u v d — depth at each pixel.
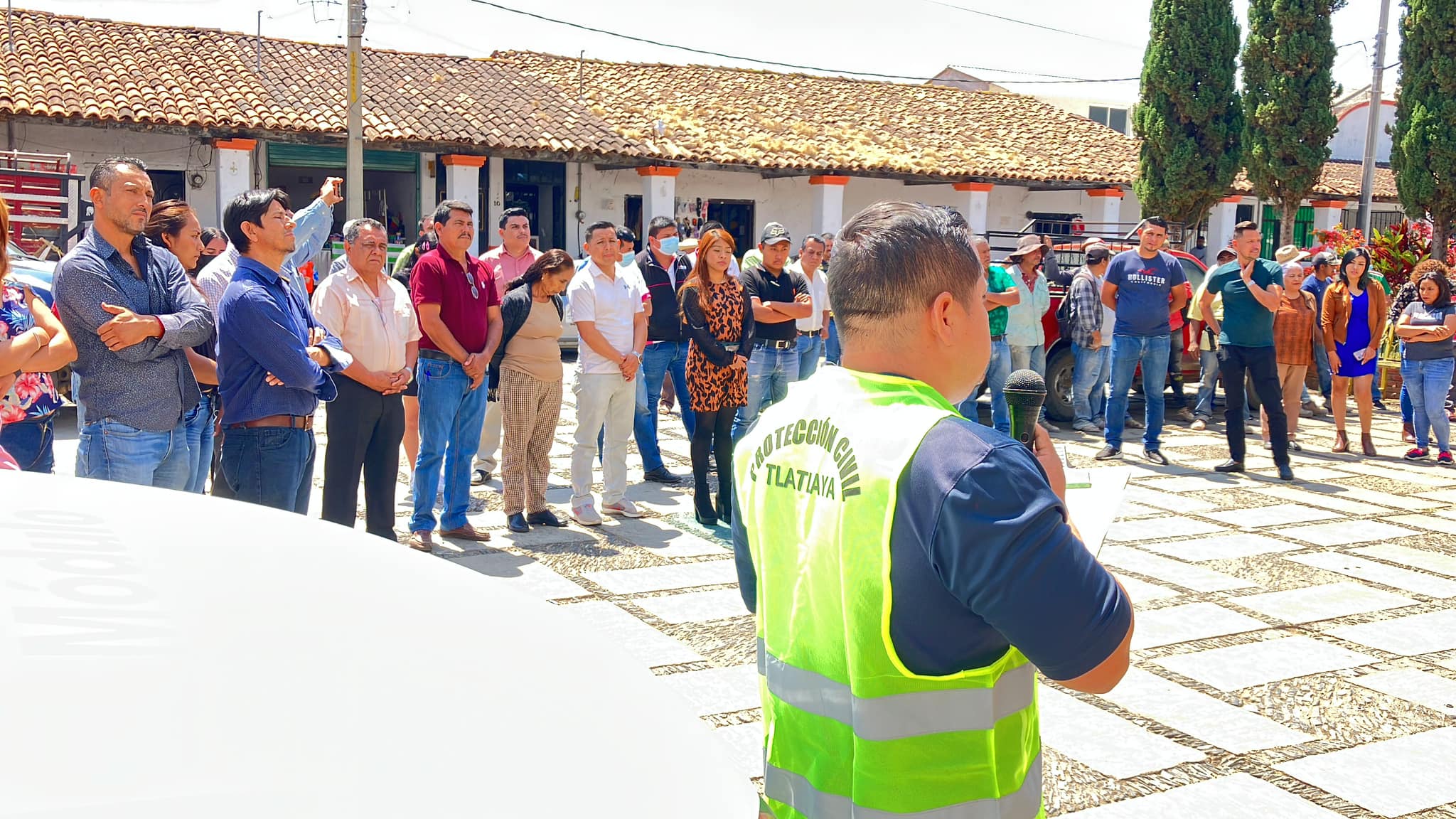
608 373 6.21
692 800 1.07
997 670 1.41
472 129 18.23
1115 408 8.73
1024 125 26.17
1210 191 20.86
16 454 4.39
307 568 1.30
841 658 1.45
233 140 16.55
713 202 21.55
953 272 1.51
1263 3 19.17
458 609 1.32
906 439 1.38
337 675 1.04
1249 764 3.47
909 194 23.30
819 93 25.62
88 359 3.84
